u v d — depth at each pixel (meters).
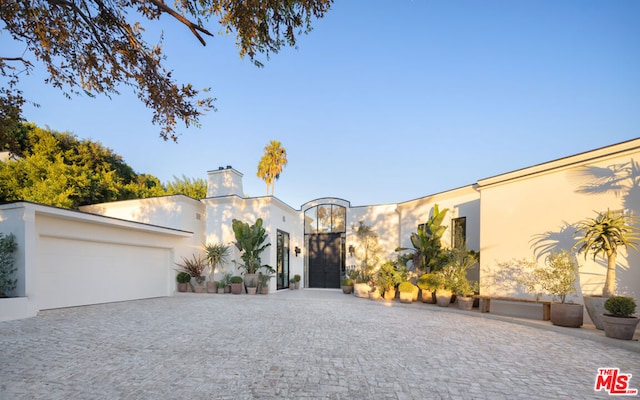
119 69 3.90
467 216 11.52
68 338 5.63
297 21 3.66
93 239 9.89
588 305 6.58
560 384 3.81
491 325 7.44
